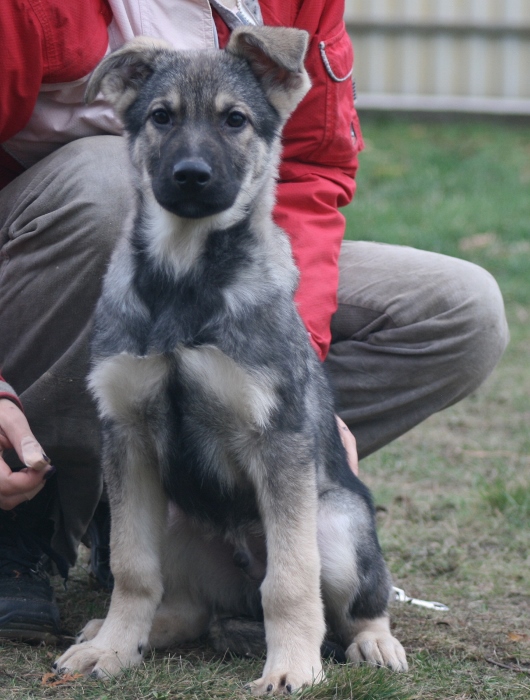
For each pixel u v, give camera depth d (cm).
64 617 485
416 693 392
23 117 490
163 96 453
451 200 1609
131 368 421
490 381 986
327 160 566
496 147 1914
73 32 477
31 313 490
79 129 516
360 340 573
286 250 456
